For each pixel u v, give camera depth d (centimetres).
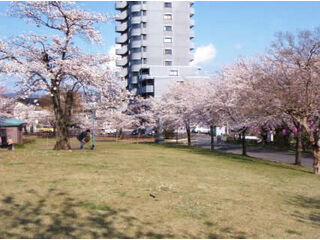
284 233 553
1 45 1716
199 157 1875
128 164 1253
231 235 517
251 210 693
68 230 480
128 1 7175
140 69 6794
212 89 2602
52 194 681
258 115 1858
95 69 1925
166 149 2539
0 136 2883
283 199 864
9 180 804
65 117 1941
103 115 3694
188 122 3194
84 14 1925
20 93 1859
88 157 1413
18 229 471
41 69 1709
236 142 3981
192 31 7012
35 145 3148
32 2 1836
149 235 486
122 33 7625
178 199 715
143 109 4438
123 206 626
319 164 1538
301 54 1478
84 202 632
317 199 912
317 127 1712
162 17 6819
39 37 1819
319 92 1449
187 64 6950
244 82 2077
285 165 1805
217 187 920
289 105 1511
